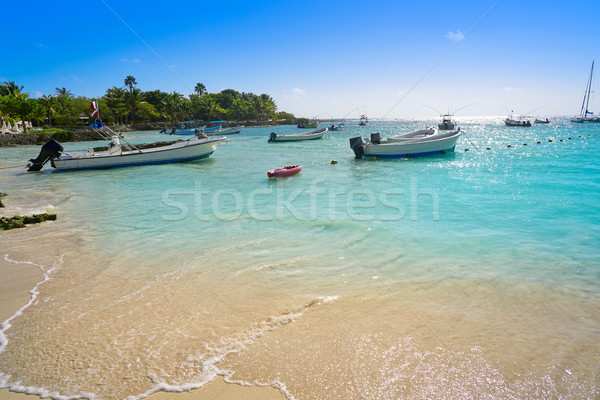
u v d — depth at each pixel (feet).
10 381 12.60
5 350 14.32
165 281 20.63
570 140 145.59
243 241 27.99
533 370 12.84
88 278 21.22
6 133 171.22
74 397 11.83
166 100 323.37
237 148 130.41
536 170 64.75
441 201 41.65
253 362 13.51
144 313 17.06
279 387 12.22
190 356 13.85
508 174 61.05
